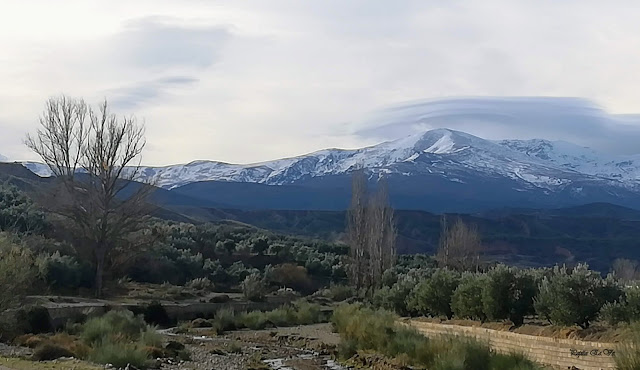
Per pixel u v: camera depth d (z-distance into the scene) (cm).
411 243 12775
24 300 3269
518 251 12069
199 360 2611
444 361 2131
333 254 7862
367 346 2875
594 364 2020
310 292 6619
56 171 4731
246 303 5300
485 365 2105
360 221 6194
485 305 2878
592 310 2362
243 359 2734
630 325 2089
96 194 4716
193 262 6206
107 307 3838
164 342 2905
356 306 3959
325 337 3631
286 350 3127
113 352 2200
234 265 6712
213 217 13625
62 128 4753
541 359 2253
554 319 2464
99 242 4684
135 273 5662
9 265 2634
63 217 4853
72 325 3036
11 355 2148
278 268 6700
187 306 4603
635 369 1644
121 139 4809
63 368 1847
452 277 3528
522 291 2817
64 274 4512
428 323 3238
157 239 5281
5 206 5550
